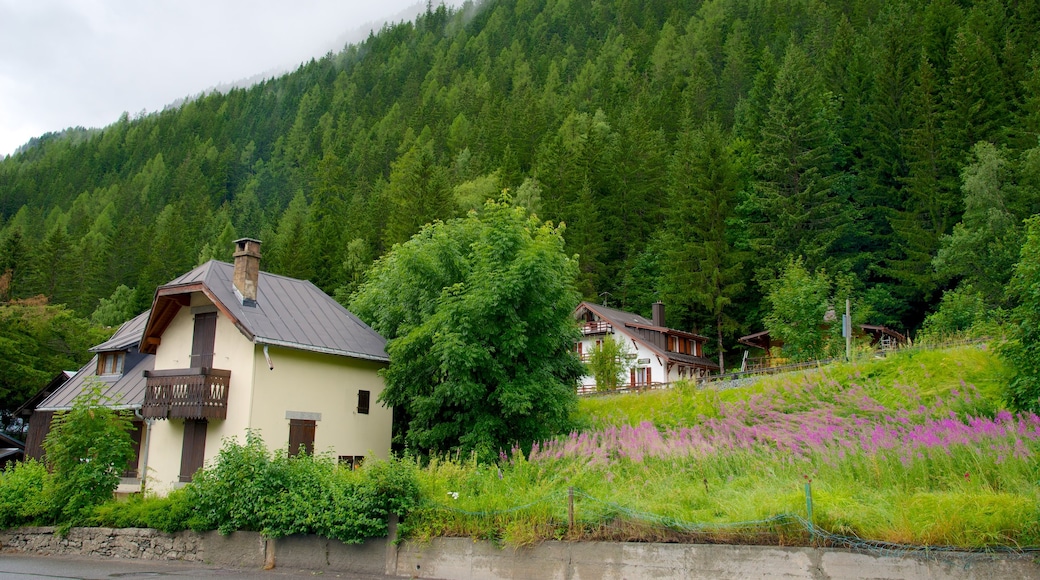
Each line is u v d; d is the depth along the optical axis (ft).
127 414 78.69
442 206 200.64
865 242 185.37
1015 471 38.42
